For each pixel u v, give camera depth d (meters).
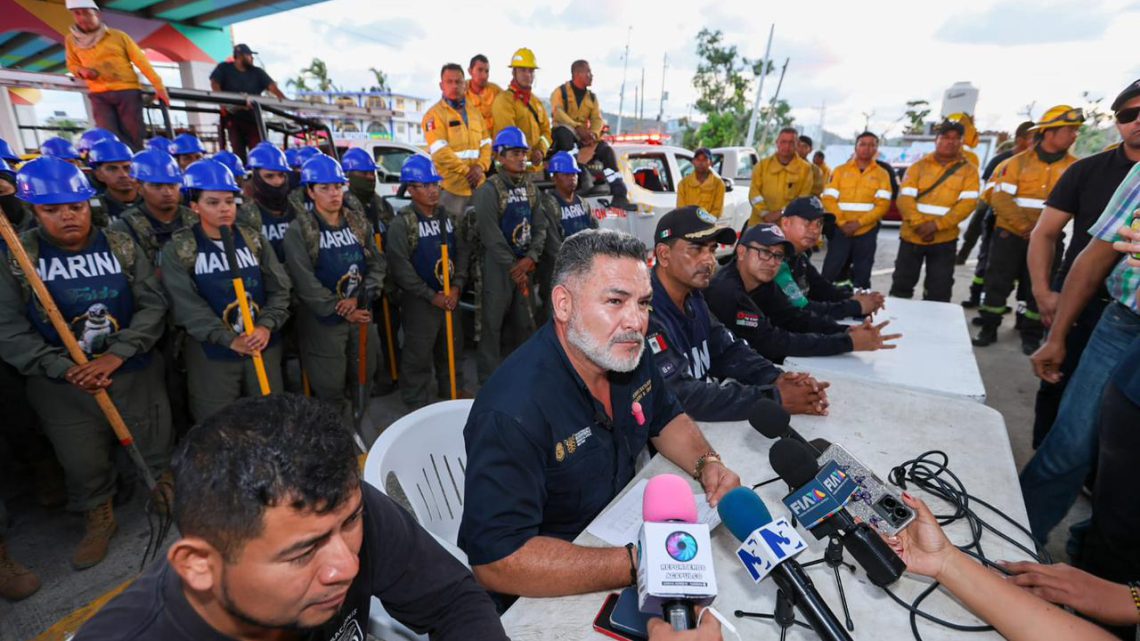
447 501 1.70
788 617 0.94
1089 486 2.75
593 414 1.30
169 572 0.76
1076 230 2.64
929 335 2.60
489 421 1.17
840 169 5.07
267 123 5.87
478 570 1.12
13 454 2.54
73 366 2.14
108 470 2.38
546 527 1.38
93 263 2.25
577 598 1.05
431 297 3.40
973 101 19.66
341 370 3.17
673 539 0.91
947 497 1.32
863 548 1.02
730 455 1.56
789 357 2.33
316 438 0.65
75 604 2.09
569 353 1.28
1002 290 4.63
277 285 2.75
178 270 2.42
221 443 0.63
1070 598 1.06
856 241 5.12
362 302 3.17
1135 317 1.85
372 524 0.94
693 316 2.07
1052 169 4.23
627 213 5.20
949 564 1.03
